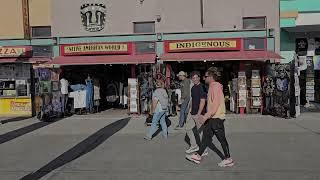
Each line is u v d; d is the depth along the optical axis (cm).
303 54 1986
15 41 2073
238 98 1827
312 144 1123
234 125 1495
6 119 1800
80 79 1966
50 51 2061
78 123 1628
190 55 1903
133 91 1847
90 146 1155
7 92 1947
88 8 2042
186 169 868
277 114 1708
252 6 1962
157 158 980
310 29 1933
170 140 1223
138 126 1521
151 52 2000
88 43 2009
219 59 1825
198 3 1984
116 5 2030
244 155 995
